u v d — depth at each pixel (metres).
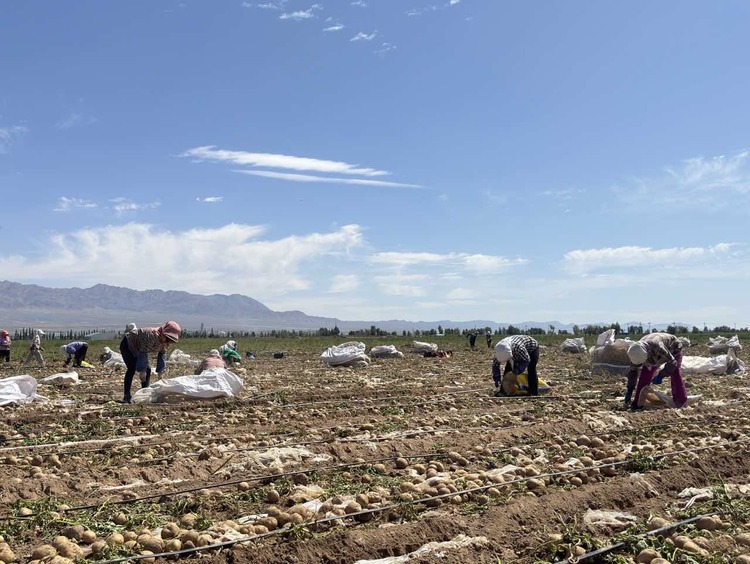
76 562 5.32
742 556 5.31
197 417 12.76
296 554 5.49
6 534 6.11
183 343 54.69
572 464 8.65
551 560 5.43
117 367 24.70
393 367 26.23
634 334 58.12
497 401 15.14
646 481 7.60
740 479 8.05
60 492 7.58
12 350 39.34
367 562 5.40
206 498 7.21
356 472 8.51
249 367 26.55
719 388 17.48
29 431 11.50
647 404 13.65
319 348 45.62
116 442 10.35
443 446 9.92
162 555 5.54
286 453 9.22
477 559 5.49
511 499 7.04
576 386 18.11
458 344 46.88
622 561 5.32
